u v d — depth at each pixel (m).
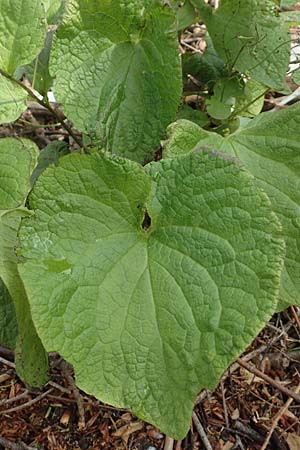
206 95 0.62
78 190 0.40
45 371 0.45
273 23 0.52
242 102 0.61
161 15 0.47
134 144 0.51
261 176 0.48
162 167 0.41
